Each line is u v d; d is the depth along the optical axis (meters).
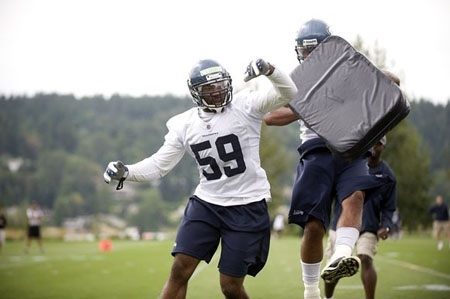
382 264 58.09
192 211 23.66
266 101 22.75
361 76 24.48
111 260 71.44
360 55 24.72
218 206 23.39
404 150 152.50
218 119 23.14
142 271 56.47
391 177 31.06
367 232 31.47
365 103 24.14
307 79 24.94
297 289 40.62
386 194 31.20
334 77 24.70
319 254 25.78
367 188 24.97
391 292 38.03
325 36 26.00
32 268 61.03
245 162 23.19
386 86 24.14
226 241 23.33
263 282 44.44
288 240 126.06
